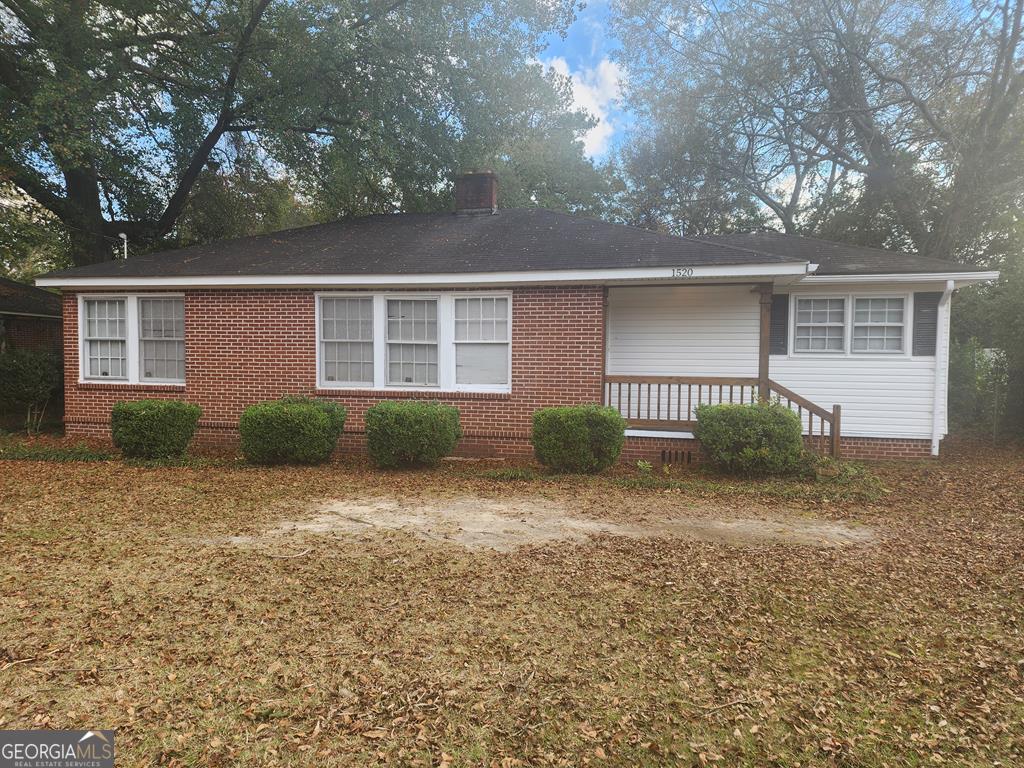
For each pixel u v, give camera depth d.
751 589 4.66
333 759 2.71
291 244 12.67
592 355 9.98
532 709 3.11
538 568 5.05
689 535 6.04
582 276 9.74
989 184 16.69
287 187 23.45
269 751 2.75
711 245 10.17
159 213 19.89
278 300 11.15
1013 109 16.66
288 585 4.62
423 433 9.06
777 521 6.58
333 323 11.05
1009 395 13.20
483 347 10.52
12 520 6.34
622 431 8.86
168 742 2.80
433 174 18.81
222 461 9.75
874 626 4.08
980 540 5.93
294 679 3.34
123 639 3.75
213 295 11.41
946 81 17.12
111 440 11.87
